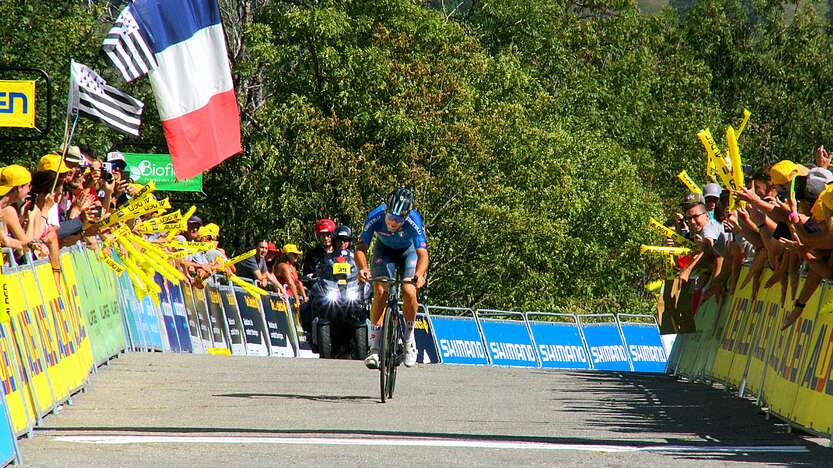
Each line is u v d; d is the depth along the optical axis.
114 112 26.06
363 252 19.80
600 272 76.00
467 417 17.16
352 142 66.25
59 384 17.36
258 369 25.50
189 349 32.97
